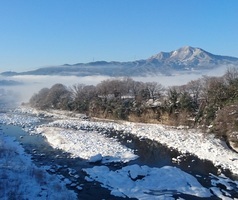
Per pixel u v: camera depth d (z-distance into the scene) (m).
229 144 70.88
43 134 84.31
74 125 102.44
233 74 113.94
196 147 68.94
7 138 77.62
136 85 136.25
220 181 49.38
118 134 88.50
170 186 46.78
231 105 73.88
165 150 69.62
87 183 47.94
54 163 57.88
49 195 41.47
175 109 104.56
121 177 49.56
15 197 39.19
